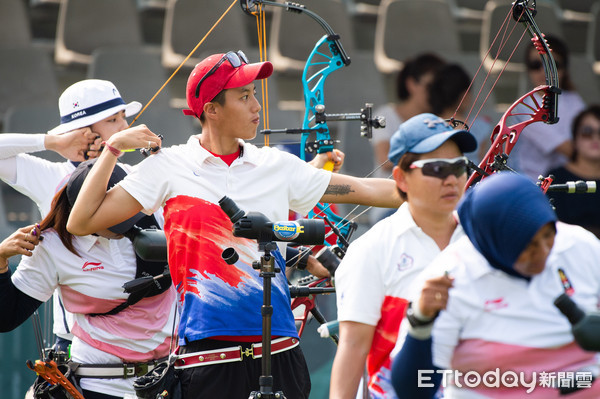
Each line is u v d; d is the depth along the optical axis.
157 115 24.58
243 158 10.49
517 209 7.20
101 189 10.31
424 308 7.25
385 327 8.62
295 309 12.73
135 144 10.27
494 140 11.38
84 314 11.67
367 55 27.48
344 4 28.80
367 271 8.60
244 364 10.23
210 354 10.14
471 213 7.49
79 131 12.38
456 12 31.56
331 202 11.06
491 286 7.53
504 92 29.17
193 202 10.27
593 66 29.56
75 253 11.47
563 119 22.08
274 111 24.41
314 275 11.79
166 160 10.42
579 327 7.16
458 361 7.73
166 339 11.78
